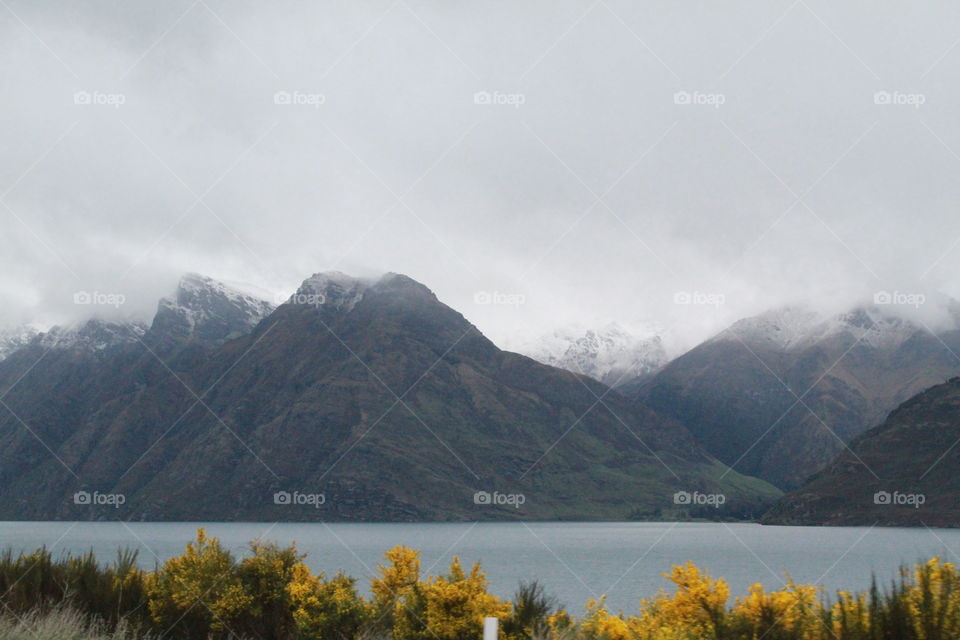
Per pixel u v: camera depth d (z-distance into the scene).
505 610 19.61
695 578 17.23
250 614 21.67
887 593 15.83
